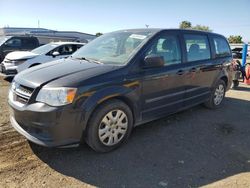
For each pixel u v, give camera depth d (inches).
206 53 227.6
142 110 168.7
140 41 174.2
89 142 145.7
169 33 189.9
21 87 145.6
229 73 261.1
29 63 368.8
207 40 230.7
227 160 153.3
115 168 139.2
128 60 160.4
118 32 200.5
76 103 134.2
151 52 171.8
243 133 195.3
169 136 182.5
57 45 403.5
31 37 538.9
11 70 366.6
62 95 131.7
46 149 155.0
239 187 127.2
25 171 133.3
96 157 148.6
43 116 131.0
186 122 211.8
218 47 247.1
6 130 179.2
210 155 158.2
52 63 173.2
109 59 169.2
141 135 181.5
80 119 136.5
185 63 198.2
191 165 145.6
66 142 136.3
